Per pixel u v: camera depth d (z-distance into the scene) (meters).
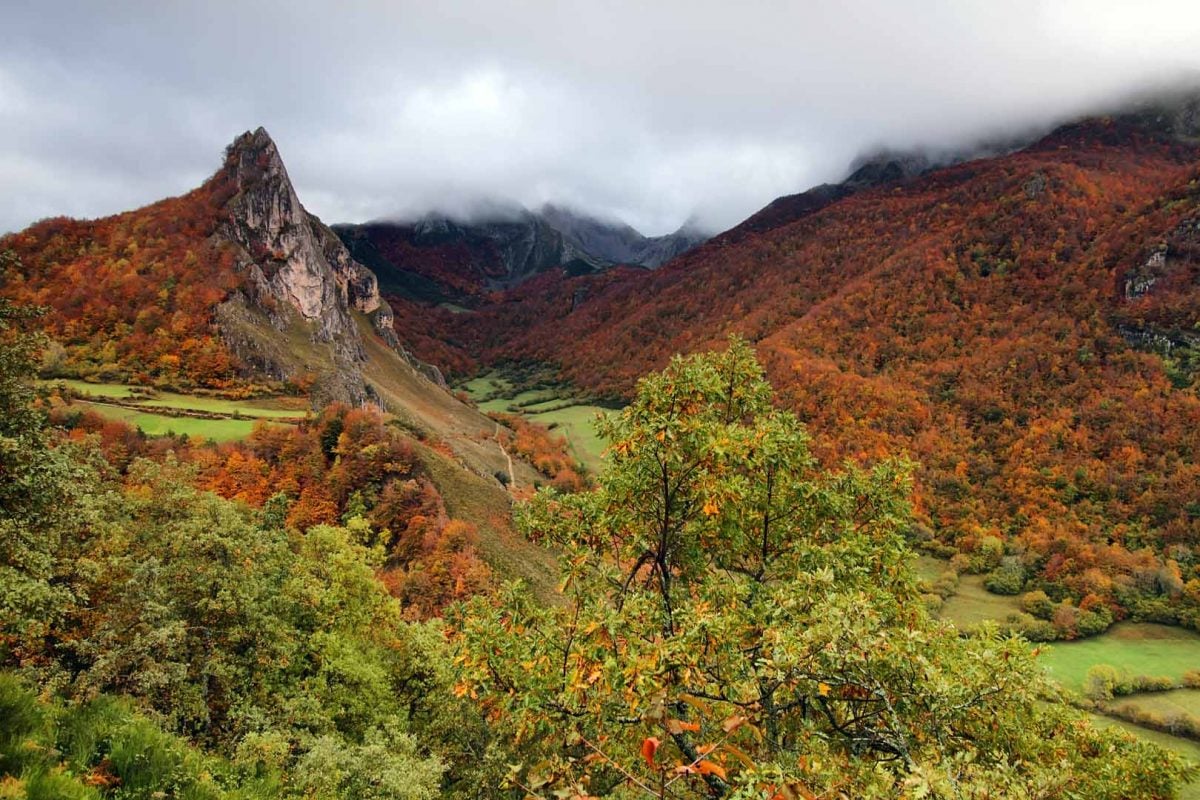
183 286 156.75
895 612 9.91
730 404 11.40
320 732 22.64
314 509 81.94
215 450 89.19
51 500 14.91
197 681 20.38
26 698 9.48
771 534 10.57
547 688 8.01
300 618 29.00
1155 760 8.29
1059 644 81.06
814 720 7.52
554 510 10.84
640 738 7.94
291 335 174.00
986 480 121.88
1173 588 87.06
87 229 173.00
